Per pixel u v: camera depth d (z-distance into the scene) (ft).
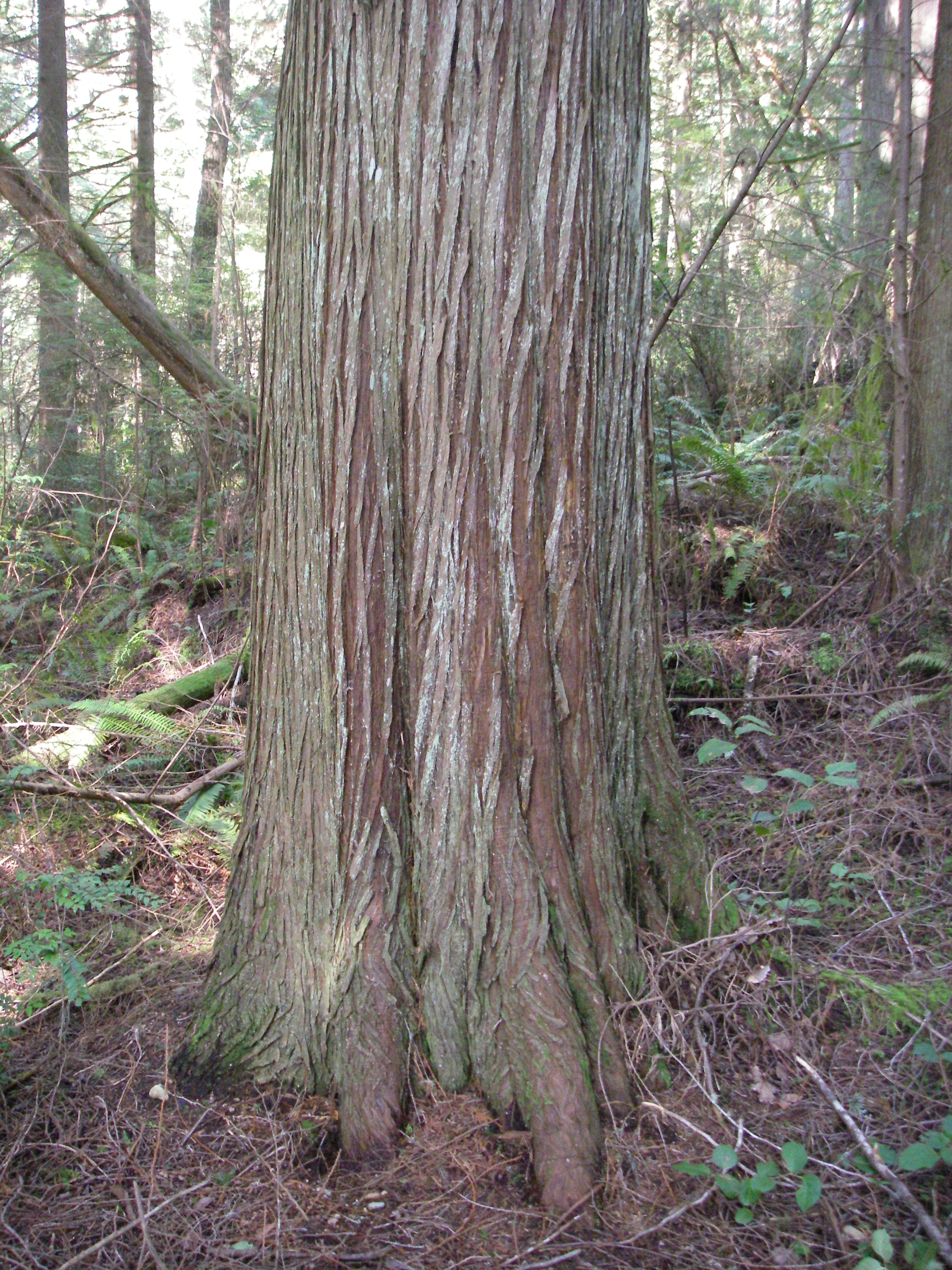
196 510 27.07
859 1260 6.67
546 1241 6.81
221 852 14.20
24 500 27.04
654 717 9.80
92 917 12.40
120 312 25.53
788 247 22.74
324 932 8.57
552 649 8.48
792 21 27.02
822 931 10.84
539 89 7.94
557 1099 7.61
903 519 17.26
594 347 8.54
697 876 9.67
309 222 8.37
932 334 17.57
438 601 8.25
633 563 9.43
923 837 12.35
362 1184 7.42
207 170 35.40
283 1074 8.47
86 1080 8.86
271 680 9.11
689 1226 6.98
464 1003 8.25
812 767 14.38
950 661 15.11
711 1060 8.52
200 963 10.89
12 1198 7.45
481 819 8.30
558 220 8.11
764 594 18.90
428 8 7.76
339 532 8.36
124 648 21.80
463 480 8.13
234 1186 7.50
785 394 24.64
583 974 8.32
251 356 28.60
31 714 17.67
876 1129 7.84
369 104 7.98
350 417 8.25
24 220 26.03
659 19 29.55
